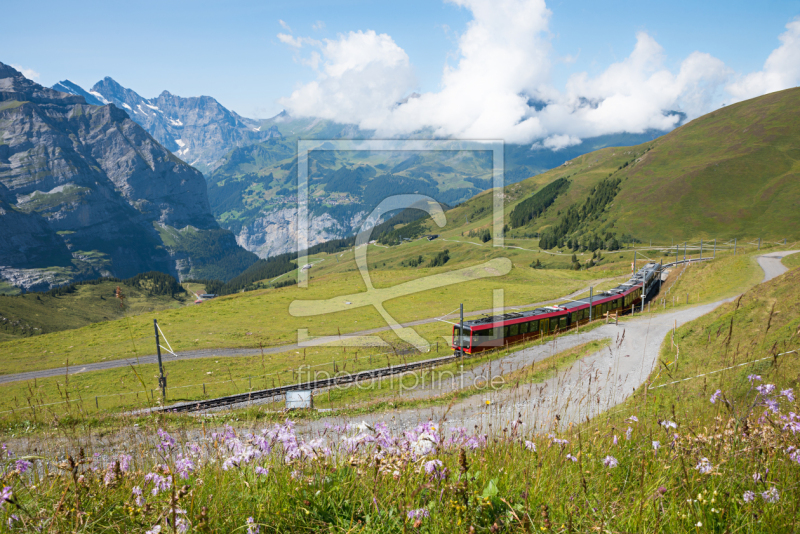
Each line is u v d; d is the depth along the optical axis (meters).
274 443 4.02
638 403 7.99
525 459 4.72
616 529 3.36
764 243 180.25
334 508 3.61
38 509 3.45
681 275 90.81
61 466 3.87
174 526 3.21
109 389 48.09
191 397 37.50
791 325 17.45
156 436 4.82
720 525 3.42
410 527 3.37
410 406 17.50
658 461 4.48
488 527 3.35
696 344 27.91
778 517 3.41
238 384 42.19
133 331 85.94
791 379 7.07
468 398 17.20
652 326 41.44
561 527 3.35
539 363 29.36
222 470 4.01
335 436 4.48
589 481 4.19
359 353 49.91
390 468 3.78
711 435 4.58
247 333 79.75
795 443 4.25
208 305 104.75
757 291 33.81
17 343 80.44
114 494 3.88
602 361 26.88
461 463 3.75
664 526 3.46
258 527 3.31
